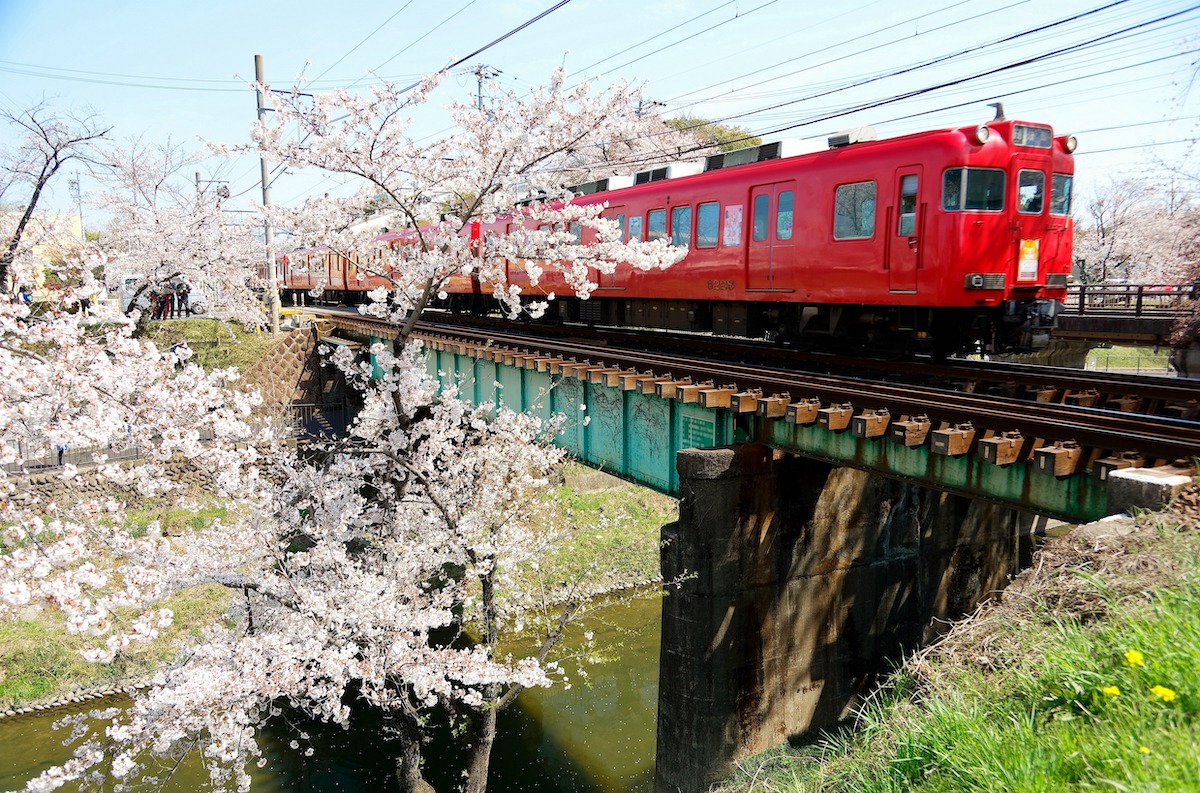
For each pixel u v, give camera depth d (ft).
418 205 35.53
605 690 54.49
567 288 63.82
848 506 40.57
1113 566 16.28
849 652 41.47
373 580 33.68
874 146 39.86
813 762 19.39
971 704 14.26
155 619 29.53
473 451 41.96
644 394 40.11
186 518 61.21
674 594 37.99
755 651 38.40
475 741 37.68
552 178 38.45
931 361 41.32
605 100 32.81
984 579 47.21
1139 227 121.70
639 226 56.49
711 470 36.40
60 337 25.41
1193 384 33.35
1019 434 25.25
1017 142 37.27
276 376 97.60
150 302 81.25
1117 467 21.71
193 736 38.52
